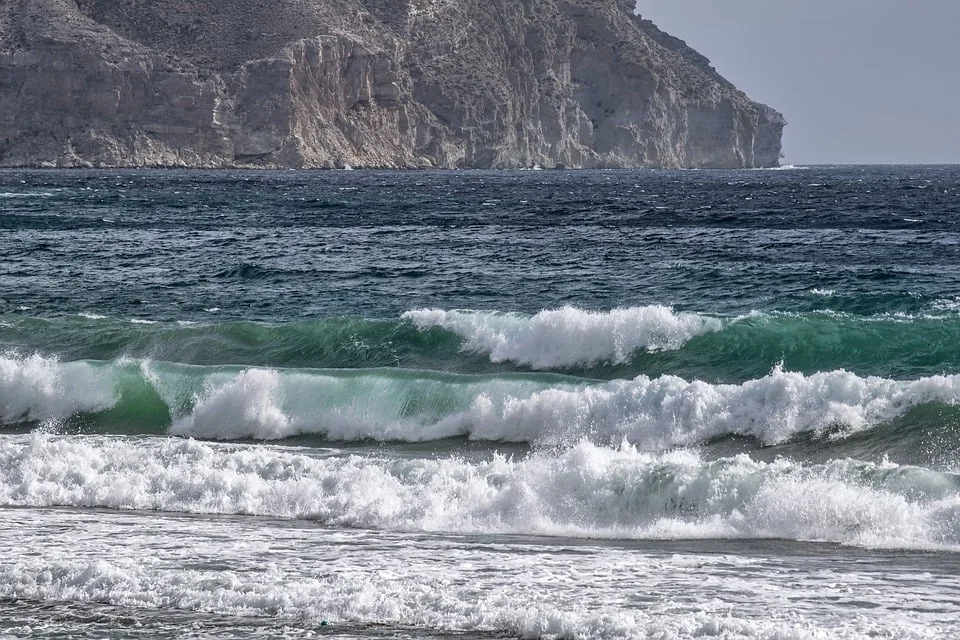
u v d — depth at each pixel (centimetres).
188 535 5262
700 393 6994
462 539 5216
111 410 8144
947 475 5356
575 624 3934
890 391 6819
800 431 6794
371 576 4516
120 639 3981
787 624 3878
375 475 5956
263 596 4281
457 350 8994
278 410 7775
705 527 5316
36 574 4581
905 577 4469
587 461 5762
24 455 6512
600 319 8681
